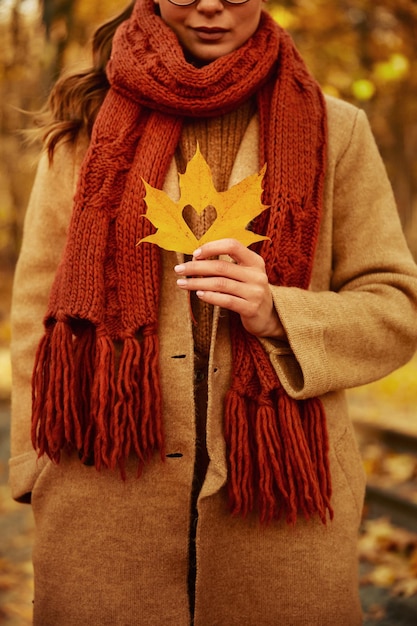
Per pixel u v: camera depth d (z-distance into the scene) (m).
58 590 1.56
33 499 1.61
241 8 1.46
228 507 1.50
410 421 4.44
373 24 4.25
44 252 1.68
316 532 1.52
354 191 1.61
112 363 1.43
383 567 3.05
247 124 1.58
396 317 1.53
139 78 1.49
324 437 1.48
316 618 1.51
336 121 1.62
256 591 1.53
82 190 1.50
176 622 1.51
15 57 4.80
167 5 1.49
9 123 5.84
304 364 1.41
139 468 1.48
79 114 1.64
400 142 5.48
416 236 7.57
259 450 1.43
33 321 1.68
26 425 1.68
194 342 1.55
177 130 1.53
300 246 1.51
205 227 1.54
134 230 1.47
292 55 1.60
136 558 1.52
